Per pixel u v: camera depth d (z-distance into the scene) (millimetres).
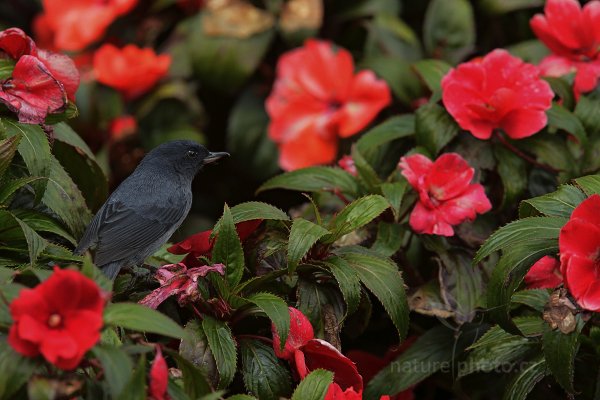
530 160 7375
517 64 7281
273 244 6590
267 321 6539
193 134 10625
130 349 4965
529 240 5945
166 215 7414
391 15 10875
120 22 11383
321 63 9898
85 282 4641
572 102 7883
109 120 10664
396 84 9750
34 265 5902
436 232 6844
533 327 6441
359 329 6879
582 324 5758
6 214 6062
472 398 7438
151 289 6695
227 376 5926
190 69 10789
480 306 6941
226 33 10664
